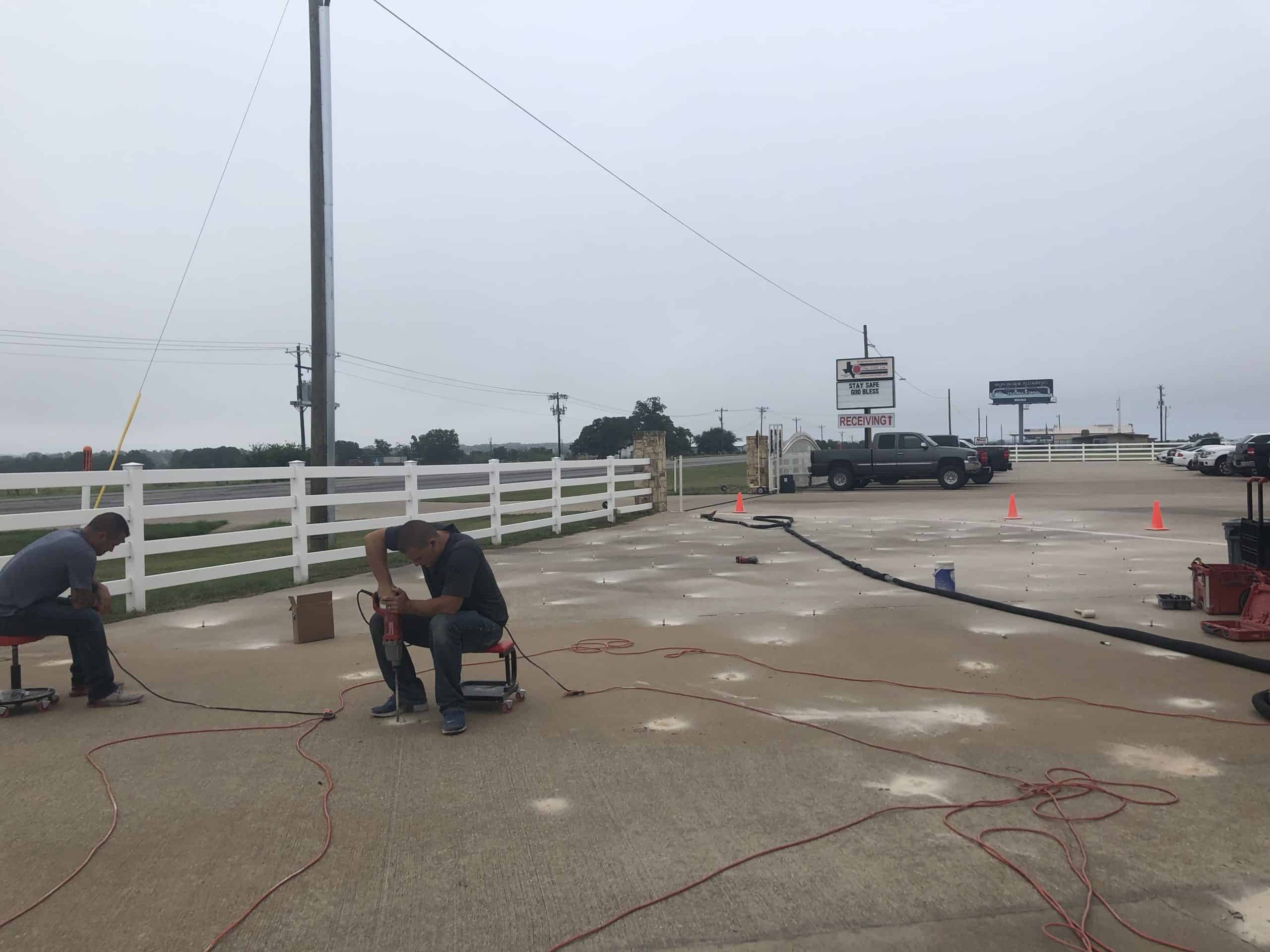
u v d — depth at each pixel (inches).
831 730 189.6
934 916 116.3
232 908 119.6
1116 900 119.8
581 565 464.8
